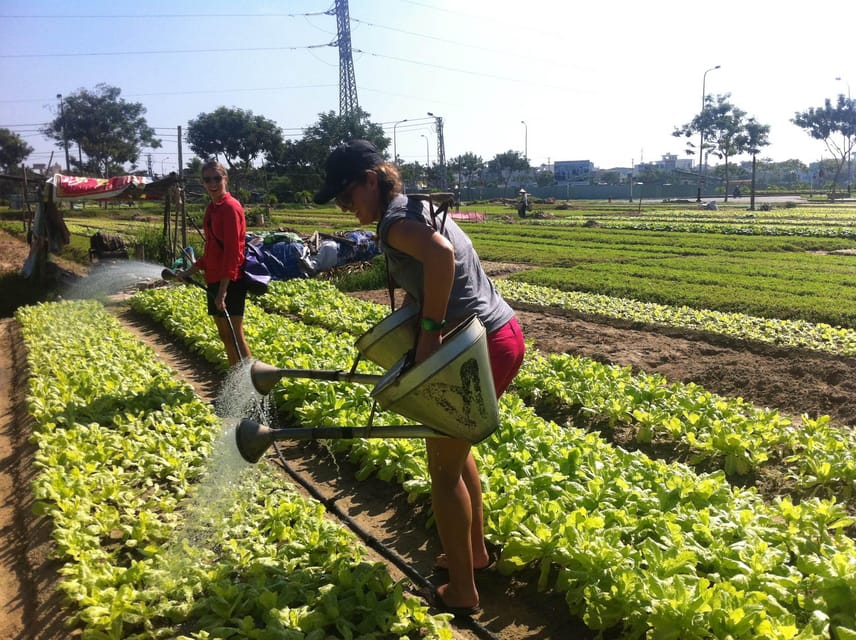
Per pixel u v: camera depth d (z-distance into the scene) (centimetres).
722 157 10581
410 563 467
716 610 340
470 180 11619
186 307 1219
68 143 8438
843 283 1673
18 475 595
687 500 483
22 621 404
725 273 1883
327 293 1436
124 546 473
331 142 7481
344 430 370
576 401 745
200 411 705
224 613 382
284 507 488
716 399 719
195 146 8094
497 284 1630
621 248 2702
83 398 745
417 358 358
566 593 410
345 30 7425
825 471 550
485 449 570
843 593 364
